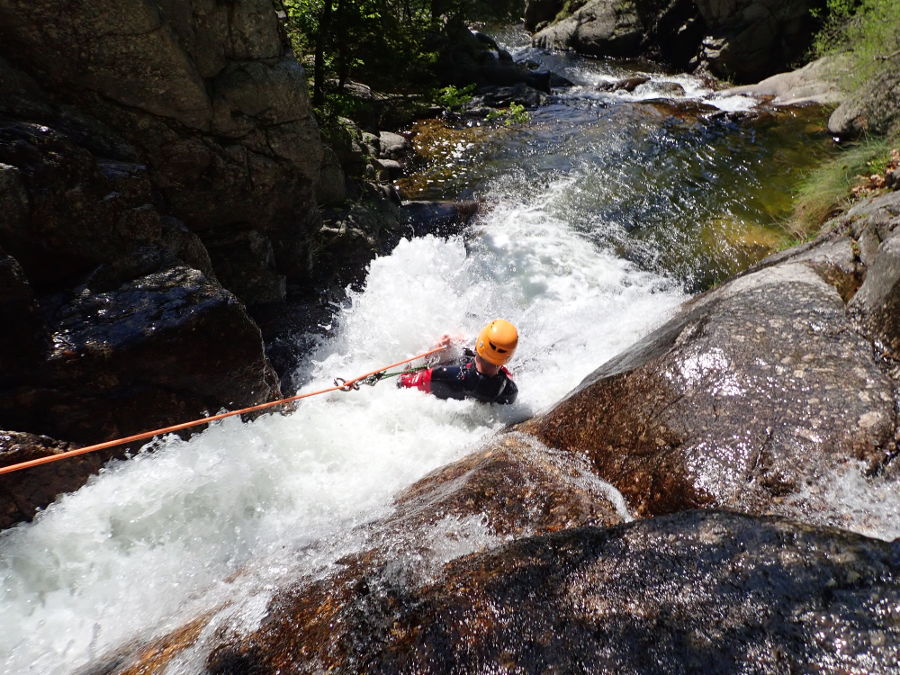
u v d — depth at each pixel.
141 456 3.40
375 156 8.69
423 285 6.18
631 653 1.51
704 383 2.89
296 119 4.71
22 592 2.76
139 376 3.30
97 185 3.34
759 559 1.66
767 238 7.19
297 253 5.54
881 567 1.53
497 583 1.82
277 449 3.63
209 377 3.57
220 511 3.19
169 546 3.00
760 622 1.49
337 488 3.36
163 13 3.72
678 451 2.63
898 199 3.79
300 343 5.20
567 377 4.37
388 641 1.72
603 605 1.66
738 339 3.07
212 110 4.19
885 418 2.51
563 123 11.14
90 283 3.33
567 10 20.27
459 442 3.78
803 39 14.43
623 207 8.03
